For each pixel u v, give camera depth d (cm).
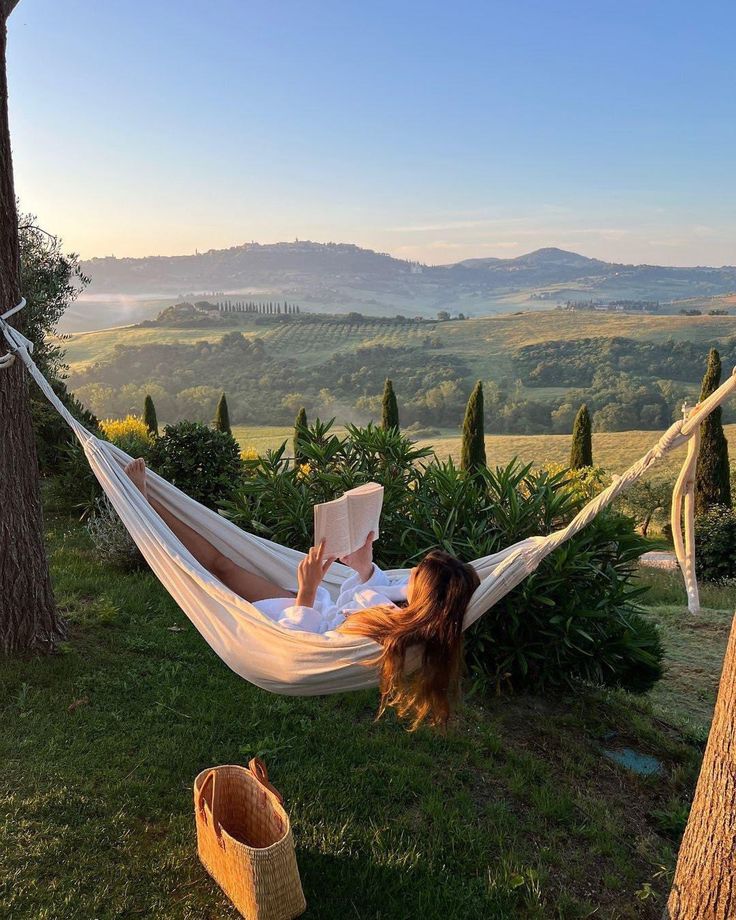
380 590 339
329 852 376
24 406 527
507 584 280
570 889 383
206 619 341
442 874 370
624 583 601
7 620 528
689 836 319
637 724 574
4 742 439
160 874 351
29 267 1333
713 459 1869
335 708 523
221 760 447
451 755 482
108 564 817
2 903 322
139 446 1201
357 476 683
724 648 916
